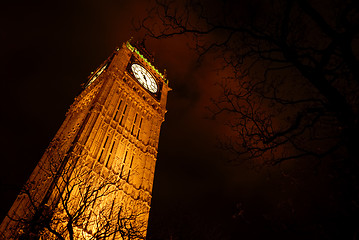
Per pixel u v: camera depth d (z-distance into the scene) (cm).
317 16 692
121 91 5038
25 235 1938
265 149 996
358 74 681
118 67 5322
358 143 700
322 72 721
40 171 4022
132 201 3900
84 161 3556
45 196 3016
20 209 3481
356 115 706
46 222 1561
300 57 757
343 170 785
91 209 3228
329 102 743
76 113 5094
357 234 731
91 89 5222
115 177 3875
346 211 760
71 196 3141
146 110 5409
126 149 4422
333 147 773
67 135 4416
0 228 3412
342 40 670
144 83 5834
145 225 3731
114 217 3381
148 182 4378
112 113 4544
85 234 2958
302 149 851
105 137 4138
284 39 763
